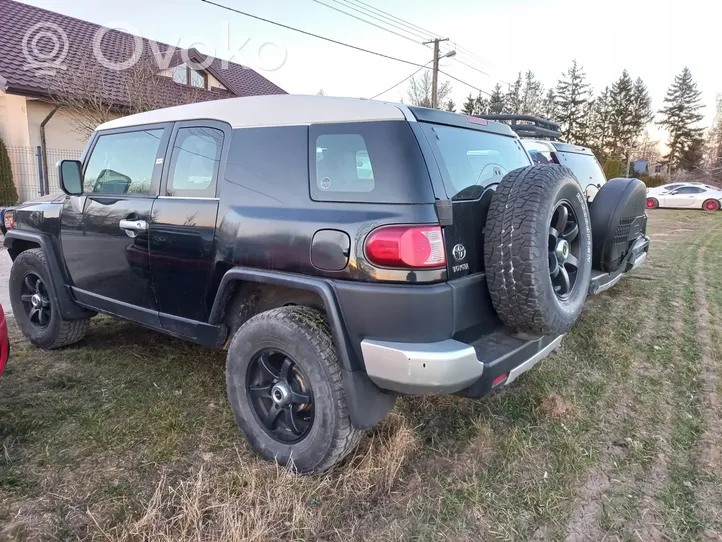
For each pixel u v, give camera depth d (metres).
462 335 2.38
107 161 3.70
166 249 3.10
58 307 3.97
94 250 3.62
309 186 2.54
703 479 2.63
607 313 5.54
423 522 2.27
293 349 2.50
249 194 2.73
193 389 3.50
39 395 3.36
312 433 2.49
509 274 2.39
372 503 2.40
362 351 2.33
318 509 2.31
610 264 4.81
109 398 3.34
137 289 3.38
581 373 3.93
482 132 3.08
